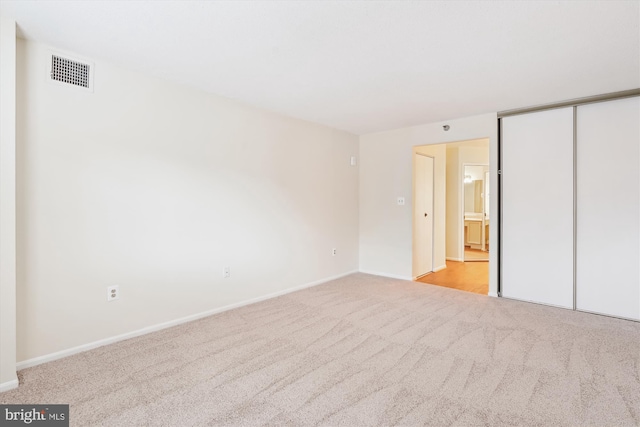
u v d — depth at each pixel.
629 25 2.08
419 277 5.24
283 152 4.16
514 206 3.95
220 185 3.48
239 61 2.64
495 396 1.97
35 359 2.34
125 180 2.78
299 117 4.30
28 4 1.89
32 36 2.26
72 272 2.50
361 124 4.70
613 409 1.84
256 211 3.84
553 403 1.90
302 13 1.97
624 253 3.30
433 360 2.42
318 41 2.31
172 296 3.10
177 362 2.38
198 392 2.01
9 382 2.04
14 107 2.06
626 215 3.29
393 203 5.06
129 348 2.61
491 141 4.09
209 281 3.39
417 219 5.24
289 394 1.99
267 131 3.96
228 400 1.93
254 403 1.90
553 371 2.26
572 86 3.17
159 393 2.00
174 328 3.04
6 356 2.04
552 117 3.68
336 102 3.68
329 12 1.96
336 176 4.98
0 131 2.01
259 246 3.88
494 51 2.45
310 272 4.57
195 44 2.37
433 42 2.32
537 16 1.99
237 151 3.63
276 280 4.09
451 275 5.41
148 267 2.93
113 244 2.72
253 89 3.28
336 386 2.07
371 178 5.30
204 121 3.32
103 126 2.65
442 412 1.82
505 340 2.77
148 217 2.92
